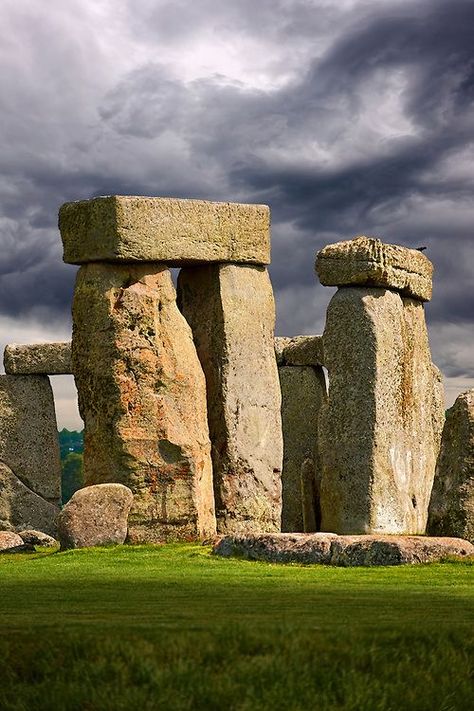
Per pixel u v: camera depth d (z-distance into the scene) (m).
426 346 36.25
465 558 24.73
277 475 32.59
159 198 30.50
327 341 33.66
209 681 15.90
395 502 33.59
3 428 44.66
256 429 32.25
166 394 30.23
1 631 16.98
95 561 26.58
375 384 33.22
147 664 16.06
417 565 24.41
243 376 32.06
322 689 16.03
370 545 24.72
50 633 16.80
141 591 21.50
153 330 30.22
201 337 32.06
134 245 30.03
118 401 29.83
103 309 30.03
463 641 17.02
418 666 16.52
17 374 44.84
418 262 35.09
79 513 28.94
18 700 15.87
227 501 31.75
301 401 39.88
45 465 44.94
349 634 16.83
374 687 16.05
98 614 18.50
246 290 32.19
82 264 30.50
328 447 33.53
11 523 44.44
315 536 25.59
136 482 29.78
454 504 27.14
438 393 38.16
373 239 33.41
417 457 35.09
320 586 21.89
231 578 23.12
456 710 16.14
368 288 33.59
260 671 16.05
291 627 16.95
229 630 16.78
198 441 30.53
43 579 23.59
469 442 27.34
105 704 15.72
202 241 31.22
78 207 30.31
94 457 30.14
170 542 29.77
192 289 32.31
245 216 32.06
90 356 30.17
